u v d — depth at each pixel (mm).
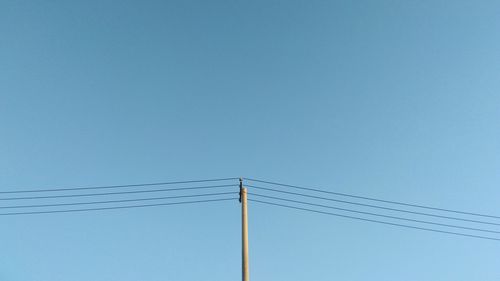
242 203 29000
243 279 26844
